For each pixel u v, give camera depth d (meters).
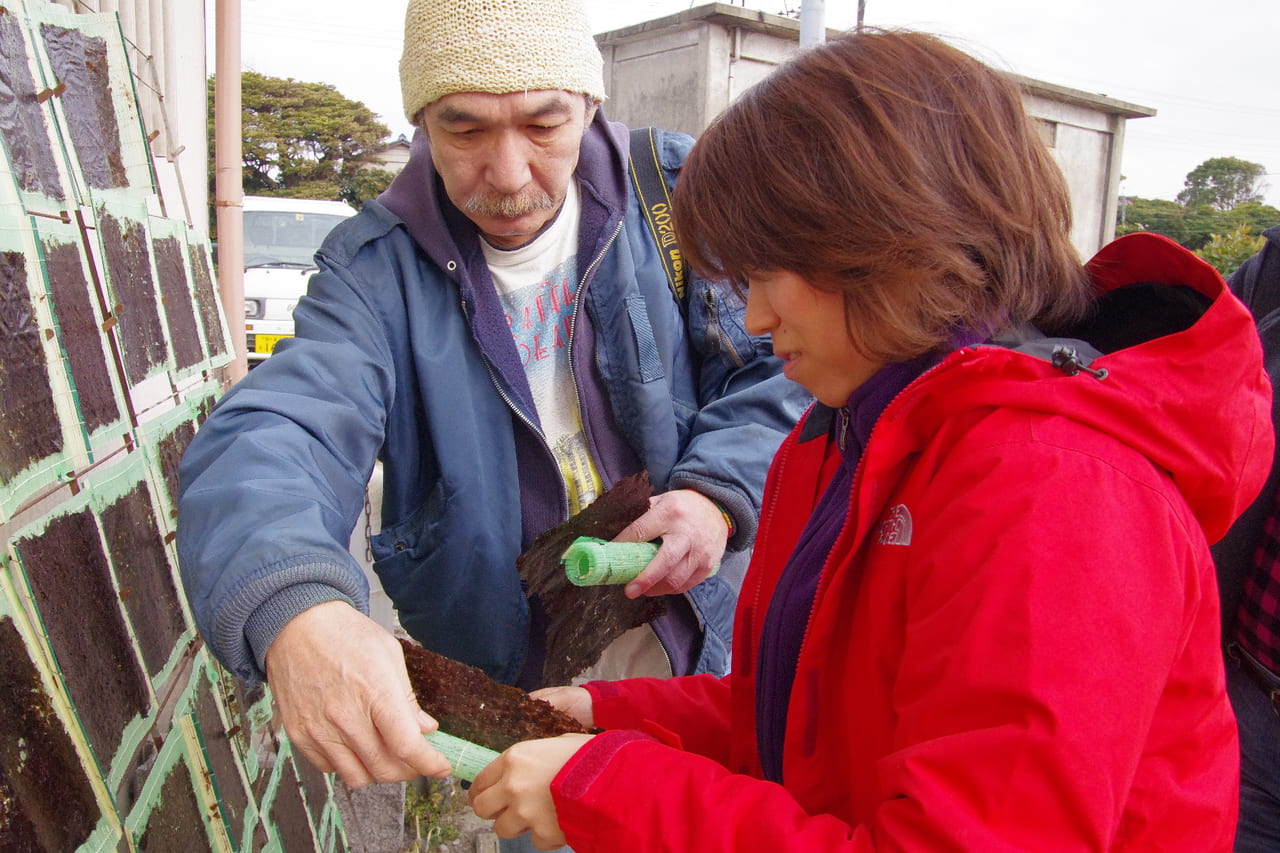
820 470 1.09
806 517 1.09
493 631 1.49
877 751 0.83
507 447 1.46
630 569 1.28
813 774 0.90
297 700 0.87
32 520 1.01
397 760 0.86
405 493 1.48
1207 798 0.77
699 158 0.86
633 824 0.79
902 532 0.81
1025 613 0.67
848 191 0.76
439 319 1.42
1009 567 0.69
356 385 1.26
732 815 0.77
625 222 1.51
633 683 1.23
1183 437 0.73
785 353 0.90
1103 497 0.69
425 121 1.31
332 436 1.17
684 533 1.35
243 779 1.57
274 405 1.13
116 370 1.29
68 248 1.19
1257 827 1.45
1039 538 0.69
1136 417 0.72
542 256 1.47
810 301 0.83
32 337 1.05
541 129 1.27
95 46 1.45
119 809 1.08
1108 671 0.66
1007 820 0.66
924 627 0.74
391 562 1.48
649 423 1.49
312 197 25.45
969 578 0.71
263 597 0.89
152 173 1.64
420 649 0.97
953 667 0.70
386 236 1.41
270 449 1.06
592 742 0.85
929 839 0.67
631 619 1.50
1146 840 0.75
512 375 1.44
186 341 1.73
